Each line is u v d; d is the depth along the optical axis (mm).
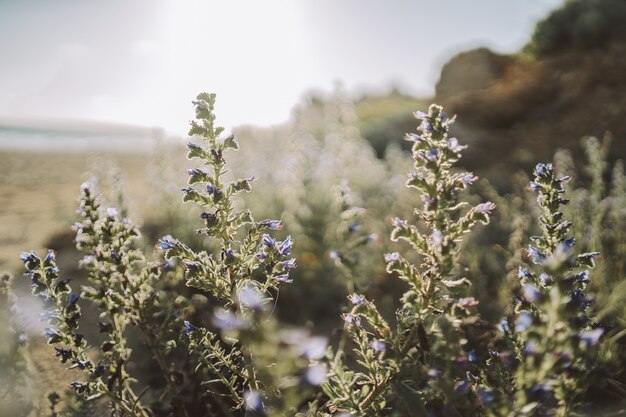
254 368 2170
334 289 4844
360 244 3580
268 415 1652
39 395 3088
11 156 23125
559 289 1656
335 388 2131
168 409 2861
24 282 5230
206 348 2410
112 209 2633
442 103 15680
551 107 13062
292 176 6691
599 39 15883
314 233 5438
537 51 17656
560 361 1572
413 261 5090
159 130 7988
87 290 2514
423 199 2102
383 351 2066
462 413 2047
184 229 6234
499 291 4277
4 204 11102
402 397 1935
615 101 12016
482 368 2246
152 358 3441
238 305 2168
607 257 4426
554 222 2330
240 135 10016
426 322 2084
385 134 15000
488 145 11906
